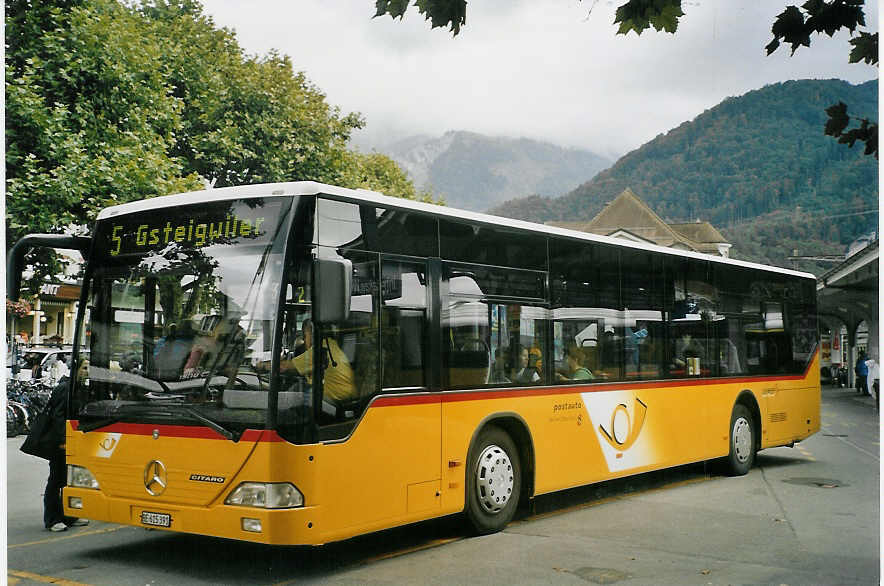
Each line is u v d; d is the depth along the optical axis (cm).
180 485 688
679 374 1186
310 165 3459
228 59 3372
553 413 949
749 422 1359
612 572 726
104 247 766
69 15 2083
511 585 685
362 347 725
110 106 2153
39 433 870
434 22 554
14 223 1898
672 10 565
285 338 667
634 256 1113
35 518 963
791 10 544
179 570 731
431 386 796
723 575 721
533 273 938
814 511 1025
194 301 709
